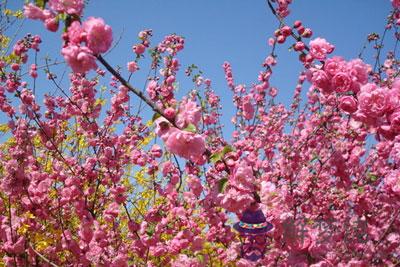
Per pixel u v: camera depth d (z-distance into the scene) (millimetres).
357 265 3945
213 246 5270
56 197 5293
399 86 2723
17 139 5285
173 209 4418
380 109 2660
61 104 6121
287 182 5039
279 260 3652
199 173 4168
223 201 2834
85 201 5152
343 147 4840
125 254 4512
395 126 2629
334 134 5035
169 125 2686
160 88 4000
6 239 4812
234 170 2797
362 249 4391
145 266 4449
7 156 6004
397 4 4512
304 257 3422
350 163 4840
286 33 3230
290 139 6199
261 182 3264
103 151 5480
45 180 5012
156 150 4590
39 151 6688
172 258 5008
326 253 3680
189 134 2584
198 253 3961
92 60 2432
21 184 4738
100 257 4477
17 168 4723
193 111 2680
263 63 5188
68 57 2416
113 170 5477
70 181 5102
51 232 5250
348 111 2889
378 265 4406
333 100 4887
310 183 4844
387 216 4629
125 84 2607
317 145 5336
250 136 6270
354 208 4648
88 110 5707
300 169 5094
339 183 4758
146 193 7113
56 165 5520
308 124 5590
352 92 2980
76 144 6848
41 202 4992
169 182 4551
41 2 2576
